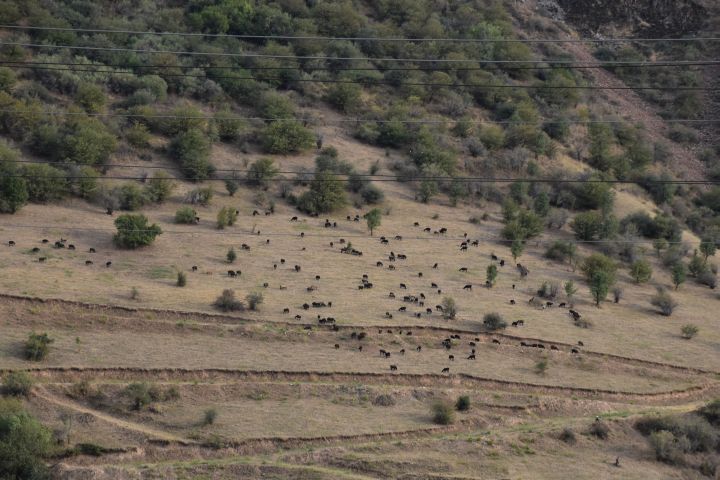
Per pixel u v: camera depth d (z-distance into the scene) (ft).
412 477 265.95
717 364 371.15
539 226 495.00
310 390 305.94
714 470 285.84
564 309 406.00
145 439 269.44
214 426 279.90
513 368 340.18
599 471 279.08
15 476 242.58
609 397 330.54
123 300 346.33
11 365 292.40
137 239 406.00
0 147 454.40
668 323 413.59
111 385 292.61
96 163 483.51
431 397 311.06
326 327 348.59
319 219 479.00
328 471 264.11
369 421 292.40
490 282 416.46
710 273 483.10
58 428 266.98
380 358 333.62
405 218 496.23
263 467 262.67
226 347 327.67
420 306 381.19
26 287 343.46
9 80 521.65
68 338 318.45
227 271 397.39
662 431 298.15
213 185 495.41
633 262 480.64
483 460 277.85
